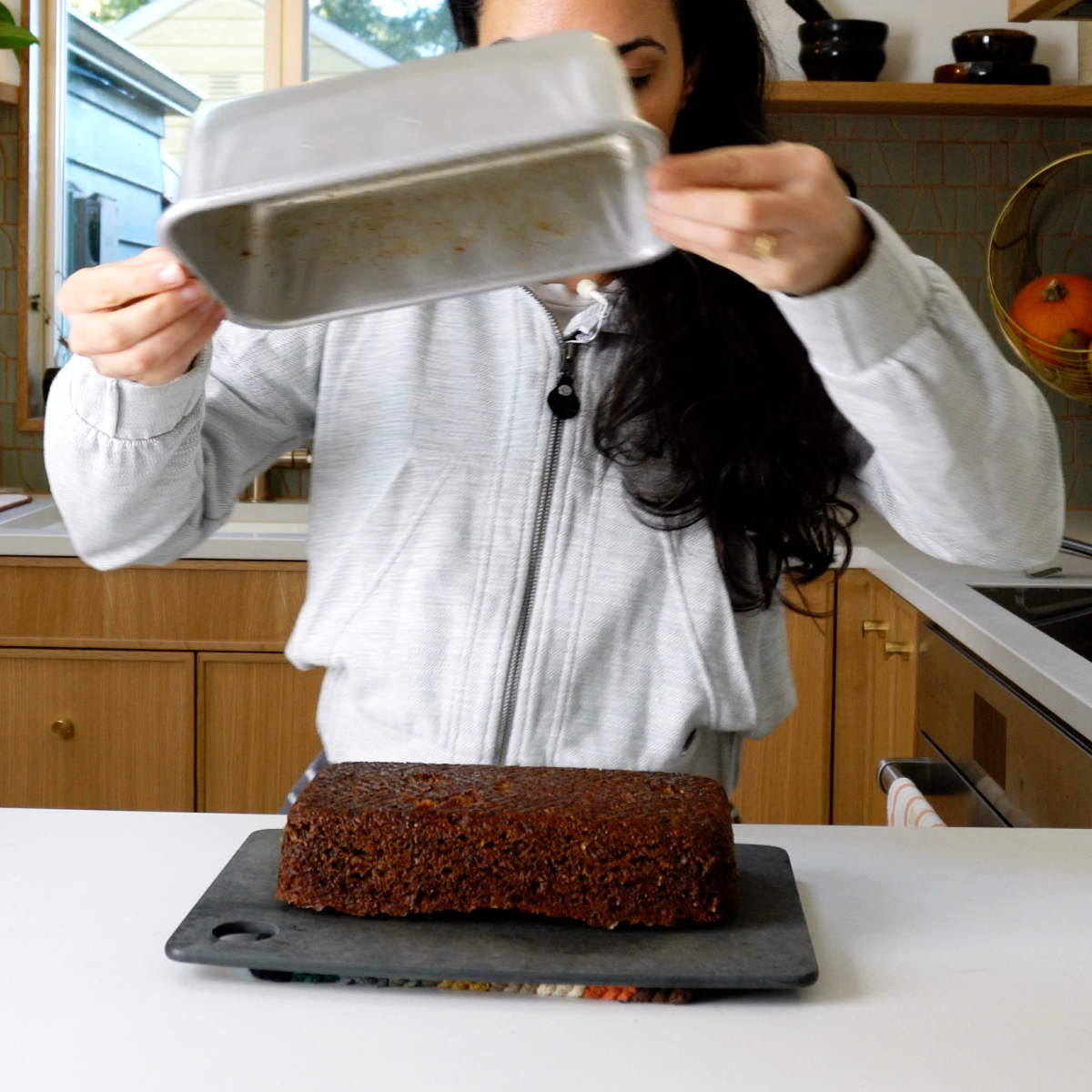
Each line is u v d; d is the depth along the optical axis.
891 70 2.70
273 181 0.61
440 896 0.77
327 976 0.72
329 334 1.11
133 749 2.30
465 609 1.06
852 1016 0.69
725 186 0.67
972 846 0.95
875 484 1.09
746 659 1.13
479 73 0.61
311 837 0.78
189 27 2.88
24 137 2.77
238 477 1.13
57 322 2.88
